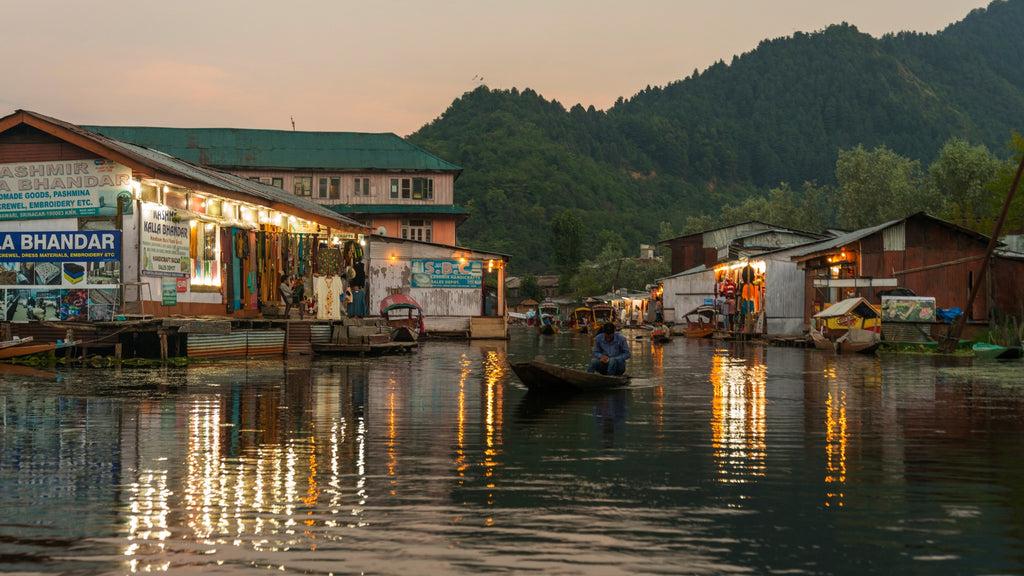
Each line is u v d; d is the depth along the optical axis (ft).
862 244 109.91
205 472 24.70
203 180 75.25
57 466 25.38
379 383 53.52
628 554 16.98
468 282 146.41
